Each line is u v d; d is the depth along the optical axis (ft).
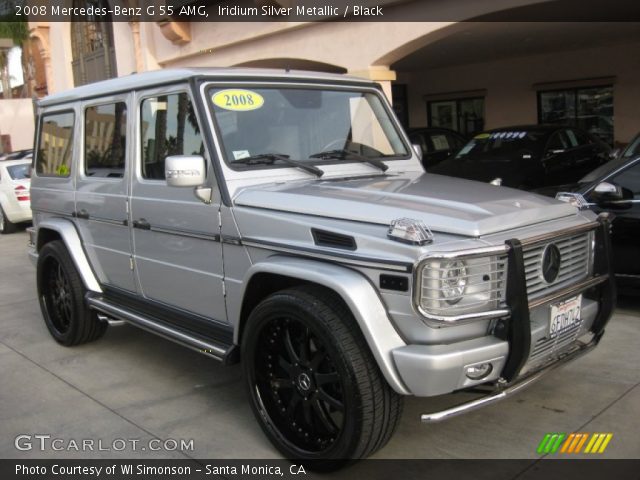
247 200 12.04
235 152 12.79
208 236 12.70
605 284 12.13
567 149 33.45
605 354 15.88
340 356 10.05
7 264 31.78
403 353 9.64
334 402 10.61
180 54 44.04
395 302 9.81
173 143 13.60
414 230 9.58
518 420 12.75
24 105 84.43
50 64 64.64
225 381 15.60
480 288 9.82
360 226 10.50
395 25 31.04
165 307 14.67
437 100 57.82
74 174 17.33
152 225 14.19
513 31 37.11
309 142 14.08
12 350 18.57
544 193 21.11
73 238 17.39
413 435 12.31
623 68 45.55
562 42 43.42
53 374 16.51
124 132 15.16
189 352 17.76
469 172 32.01
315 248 10.74
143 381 15.79
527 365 10.74
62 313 18.79
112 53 54.34
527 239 10.21
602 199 18.78
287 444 11.47
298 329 11.21
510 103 52.60
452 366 9.50
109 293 16.83
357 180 13.38
